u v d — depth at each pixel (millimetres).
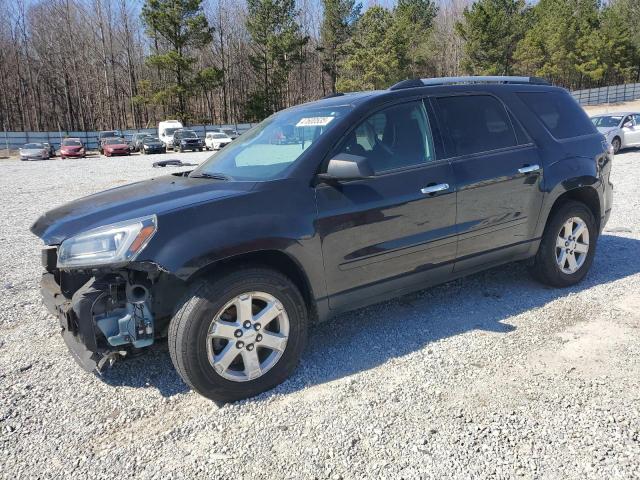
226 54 64500
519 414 2709
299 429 2688
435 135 3719
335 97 4051
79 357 2980
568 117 4602
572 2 63219
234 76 65438
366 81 50906
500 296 4398
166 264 2699
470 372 3164
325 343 3686
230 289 2855
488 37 53656
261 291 2973
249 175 3387
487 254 3977
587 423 2602
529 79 4559
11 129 63594
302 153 3283
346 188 3268
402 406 2844
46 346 3799
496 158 3918
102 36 60469
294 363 3152
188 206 2883
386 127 3553
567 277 4457
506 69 57688
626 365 3145
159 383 3230
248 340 2961
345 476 2326
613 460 2334
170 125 41125
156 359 3547
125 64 63188
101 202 3354
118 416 2883
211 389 2883
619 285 4520
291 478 2330
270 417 2807
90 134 48281
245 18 59625
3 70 61562
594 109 53438
